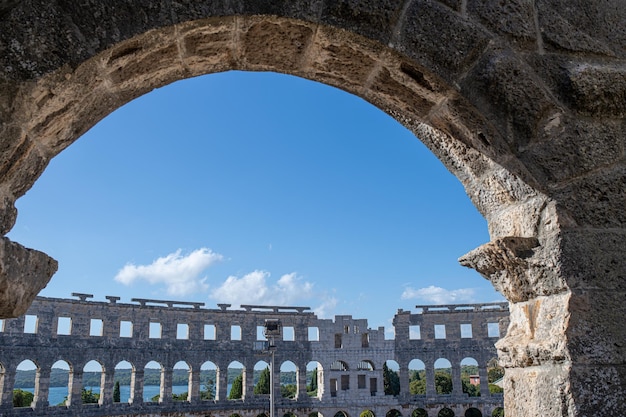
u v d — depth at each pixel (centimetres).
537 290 420
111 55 373
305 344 7125
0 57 346
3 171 358
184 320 6819
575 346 380
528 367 419
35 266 376
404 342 7219
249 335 7056
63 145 422
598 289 394
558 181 415
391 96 471
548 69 433
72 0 362
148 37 379
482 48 425
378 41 409
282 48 431
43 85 355
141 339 6494
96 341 6191
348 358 7088
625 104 432
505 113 424
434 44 416
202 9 381
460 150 479
